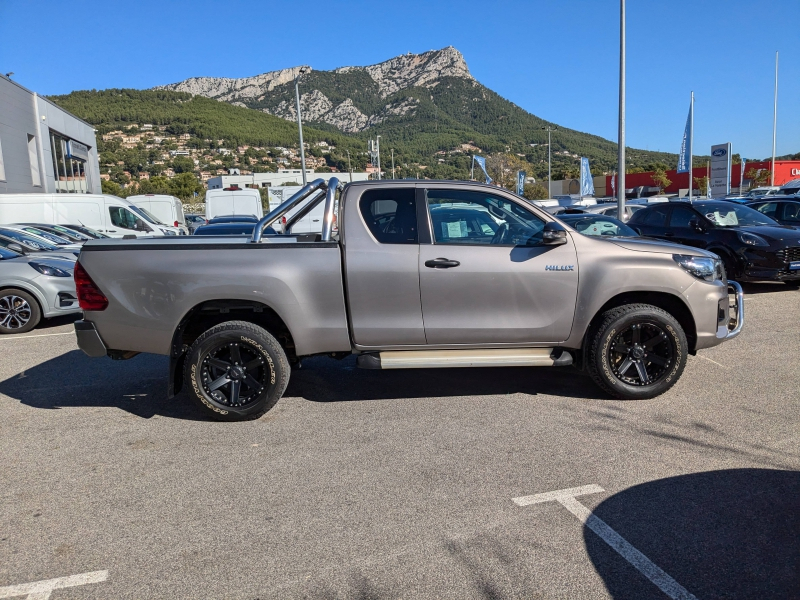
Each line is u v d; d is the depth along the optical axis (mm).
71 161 33000
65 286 8977
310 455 4090
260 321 5008
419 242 4758
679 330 4895
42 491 3625
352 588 2645
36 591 2662
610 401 5066
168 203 24344
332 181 4926
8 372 6395
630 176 68750
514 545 2957
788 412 4707
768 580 2654
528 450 4090
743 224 10930
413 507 3348
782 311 8750
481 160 43812
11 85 24719
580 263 4836
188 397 5441
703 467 3779
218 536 3092
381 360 4793
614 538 3000
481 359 4848
